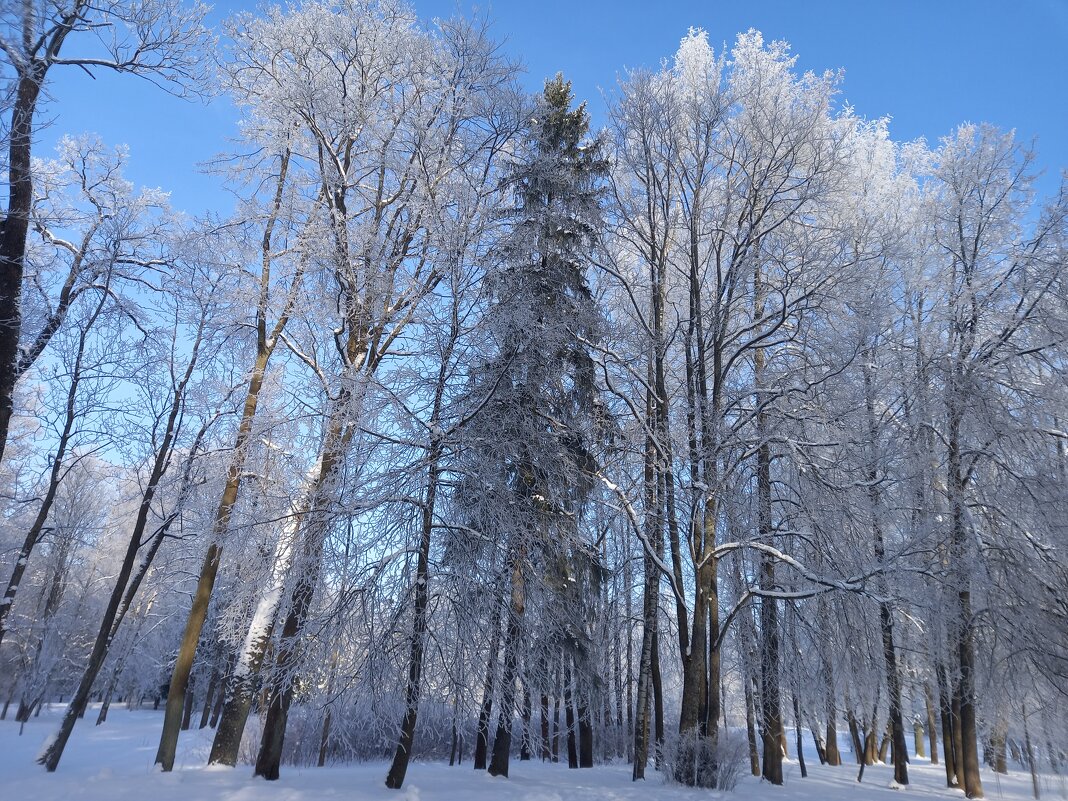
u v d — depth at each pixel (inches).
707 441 597.3
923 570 546.9
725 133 689.6
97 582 1446.9
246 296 535.2
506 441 478.9
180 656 495.2
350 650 430.9
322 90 534.0
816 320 618.2
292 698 448.8
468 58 550.0
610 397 696.4
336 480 444.1
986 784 792.3
